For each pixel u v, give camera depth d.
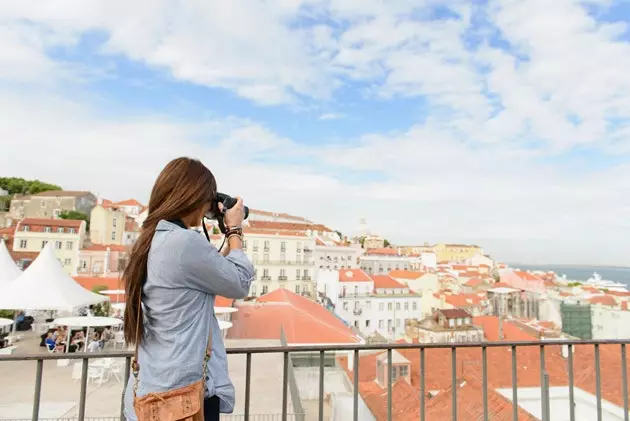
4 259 16.11
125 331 1.56
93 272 52.22
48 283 13.09
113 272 45.72
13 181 89.25
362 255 90.00
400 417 11.32
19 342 15.30
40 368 2.15
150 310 1.51
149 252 1.54
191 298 1.52
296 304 26.19
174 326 1.49
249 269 1.69
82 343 14.05
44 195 73.38
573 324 58.47
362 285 57.56
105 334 15.75
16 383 10.23
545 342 2.79
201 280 1.52
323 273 60.09
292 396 10.30
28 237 50.91
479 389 11.17
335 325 23.52
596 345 2.89
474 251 156.50
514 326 42.84
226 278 1.54
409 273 70.75
